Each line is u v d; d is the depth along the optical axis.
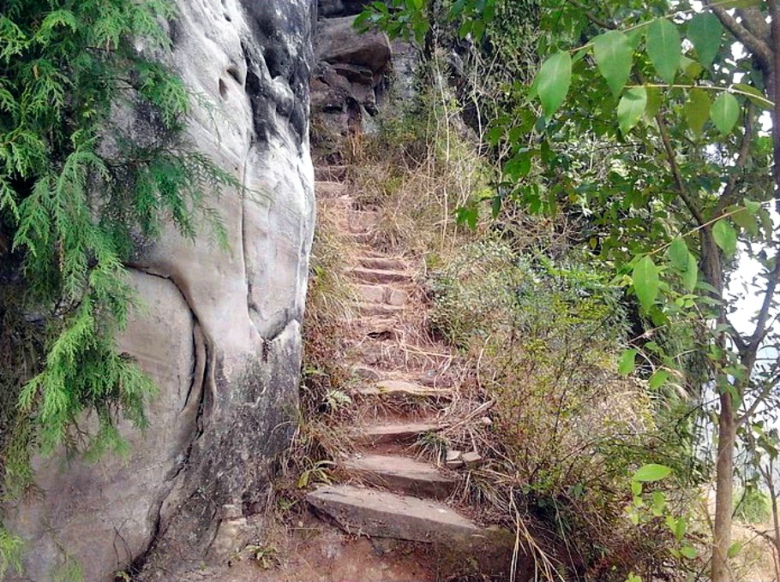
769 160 1.38
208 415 1.90
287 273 2.32
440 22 5.99
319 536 2.22
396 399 3.08
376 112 6.37
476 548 2.15
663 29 0.80
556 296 3.23
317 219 4.31
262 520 2.15
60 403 1.22
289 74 2.53
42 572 1.53
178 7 1.72
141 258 1.62
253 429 2.12
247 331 2.04
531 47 6.21
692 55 1.21
